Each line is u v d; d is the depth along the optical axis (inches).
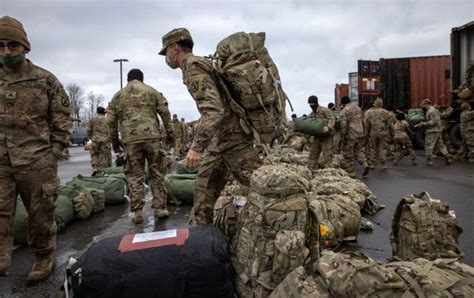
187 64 106.0
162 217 195.5
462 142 485.1
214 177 121.6
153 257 80.6
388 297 61.9
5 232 112.7
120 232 171.6
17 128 112.7
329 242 129.9
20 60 110.7
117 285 76.9
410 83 635.5
